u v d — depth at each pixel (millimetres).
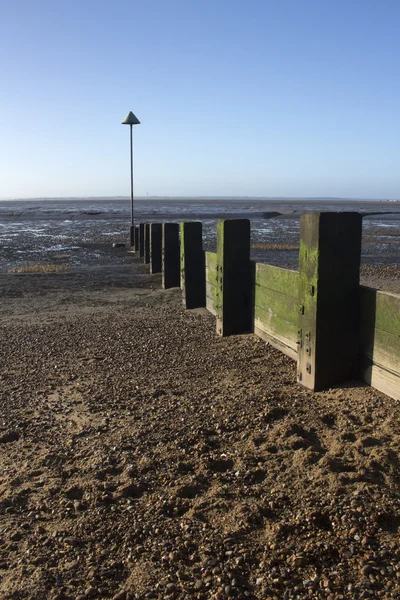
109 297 13500
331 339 5582
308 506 3643
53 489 4141
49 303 12875
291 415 5133
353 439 4508
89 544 3463
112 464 4504
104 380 6879
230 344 8133
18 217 67625
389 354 5184
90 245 29094
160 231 17359
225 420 5188
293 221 54281
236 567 3160
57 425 5465
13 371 7438
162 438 4922
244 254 8484
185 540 3426
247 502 3775
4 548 3473
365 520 3436
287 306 7156
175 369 7195
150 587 3051
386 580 2965
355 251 5516
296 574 3074
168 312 11258
